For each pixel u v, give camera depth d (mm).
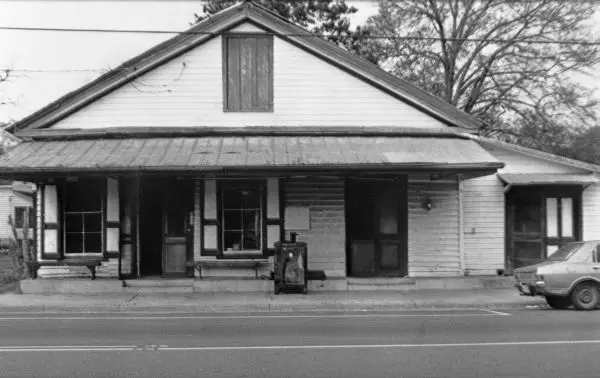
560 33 28922
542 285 12016
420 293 14336
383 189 15570
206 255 14914
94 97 15039
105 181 14930
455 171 13570
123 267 14898
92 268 14656
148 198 15898
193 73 15234
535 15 29297
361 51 30906
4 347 8227
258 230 15164
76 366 7047
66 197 15102
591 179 15625
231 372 6754
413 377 6523
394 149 14352
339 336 9078
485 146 16109
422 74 32656
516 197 16156
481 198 16094
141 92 15133
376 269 15453
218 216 14992
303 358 7465
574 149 31641
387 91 15438
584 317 11031
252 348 8117
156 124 15117
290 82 15375
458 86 32500
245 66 15469
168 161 13289
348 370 6836
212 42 15289
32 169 13016
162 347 8211
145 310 12602
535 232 15961
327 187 15164
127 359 7426
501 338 8812
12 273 19219
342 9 30656
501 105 31688
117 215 14922
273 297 13648
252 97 15438
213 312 12352
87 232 15180
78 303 12828
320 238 15102
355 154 13867
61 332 9547
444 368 6918
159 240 15898
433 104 15422
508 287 15234
